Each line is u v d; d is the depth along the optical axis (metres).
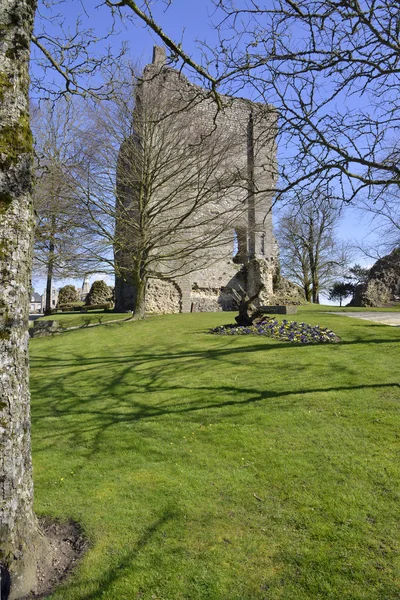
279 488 4.08
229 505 3.86
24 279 3.12
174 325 15.55
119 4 4.53
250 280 26.19
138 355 10.71
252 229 19.56
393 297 24.97
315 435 5.16
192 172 18.77
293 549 3.25
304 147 5.95
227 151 16.55
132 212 17.98
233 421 5.78
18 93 3.16
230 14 5.14
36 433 5.92
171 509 3.83
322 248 33.09
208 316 18.12
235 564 3.13
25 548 3.07
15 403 3.05
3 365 2.98
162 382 7.92
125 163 17.09
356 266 37.28
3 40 3.09
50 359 11.22
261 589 2.90
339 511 3.65
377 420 5.41
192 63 4.95
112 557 3.25
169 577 3.03
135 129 16.17
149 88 15.96
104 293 29.75
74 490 4.27
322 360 8.46
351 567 3.04
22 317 3.10
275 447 4.93
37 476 4.62
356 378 7.12
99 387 7.98
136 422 6.07
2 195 3.02
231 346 10.66
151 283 22.31
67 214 16.36
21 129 3.15
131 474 4.55
